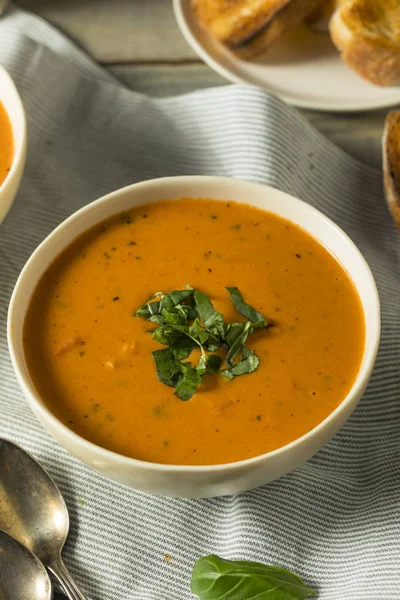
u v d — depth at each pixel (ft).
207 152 2.49
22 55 2.53
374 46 2.58
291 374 1.95
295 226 2.11
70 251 2.08
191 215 2.13
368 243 2.44
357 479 2.09
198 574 1.87
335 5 2.68
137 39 2.81
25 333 1.99
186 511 2.02
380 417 2.16
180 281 2.05
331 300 2.04
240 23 2.61
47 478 2.01
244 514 2.01
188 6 2.80
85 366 1.96
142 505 2.02
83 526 1.99
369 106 2.63
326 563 1.99
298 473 2.07
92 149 2.53
